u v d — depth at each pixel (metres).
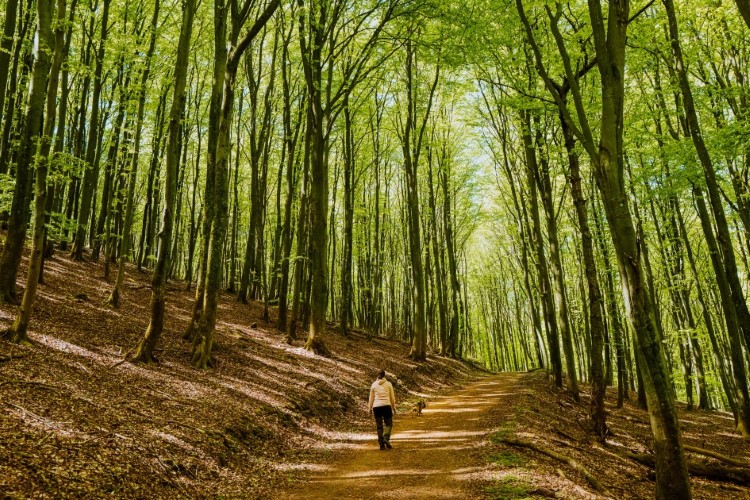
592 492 7.61
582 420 14.95
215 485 6.95
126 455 6.38
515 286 46.19
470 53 15.66
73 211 23.42
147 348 11.03
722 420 20.25
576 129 8.29
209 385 10.98
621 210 7.45
